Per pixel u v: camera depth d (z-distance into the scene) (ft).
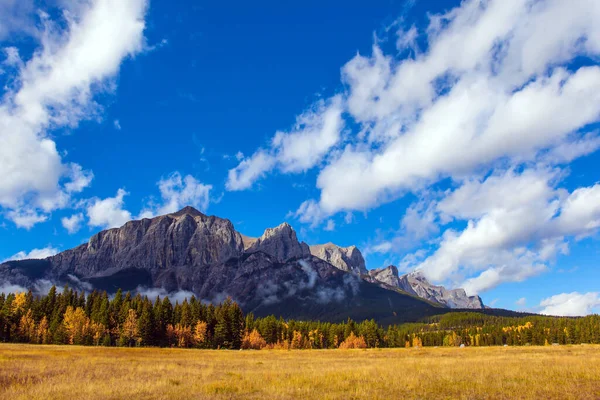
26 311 385.91
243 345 444.14
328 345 552.82
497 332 641.40
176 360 160.56
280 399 61.46
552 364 101.81
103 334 372.99
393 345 592.19
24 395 62.44
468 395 61.98
